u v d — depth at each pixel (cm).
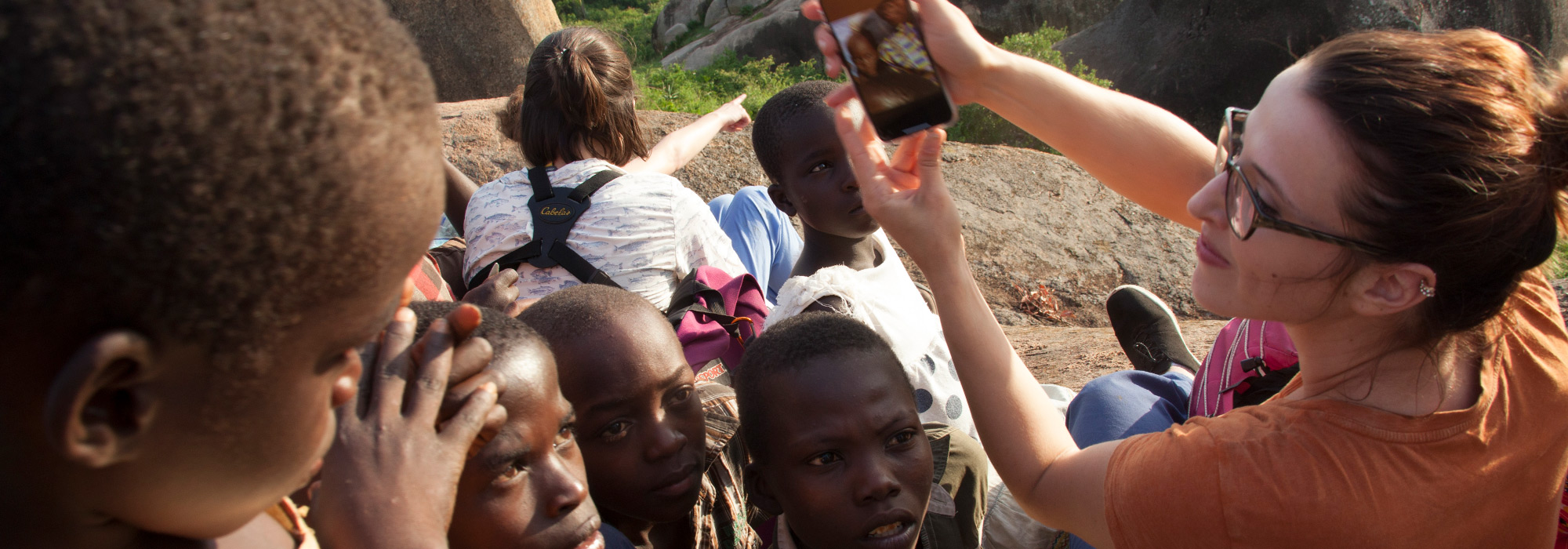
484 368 114
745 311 246
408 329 106
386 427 98
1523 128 111
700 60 2067
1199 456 131
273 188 58
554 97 278
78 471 67
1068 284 571
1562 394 132
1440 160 108
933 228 154
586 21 2823
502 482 120
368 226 64
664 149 371
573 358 160
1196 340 404
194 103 55
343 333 69
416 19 1004
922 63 144
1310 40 1208
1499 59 116
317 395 73
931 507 188
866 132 161
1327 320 130
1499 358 127
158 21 54
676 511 163
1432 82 111
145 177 54
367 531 92
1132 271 587
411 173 67
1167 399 242
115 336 58
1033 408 159
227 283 59
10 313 57
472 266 270
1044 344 434
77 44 53
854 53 140
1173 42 1308
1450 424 122
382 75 64
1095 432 224
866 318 227
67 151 53
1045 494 155
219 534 78
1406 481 122
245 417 67
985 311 160
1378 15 1185
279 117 57
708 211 283
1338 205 116
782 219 343
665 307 264
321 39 60
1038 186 643
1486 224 111
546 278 257
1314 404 129
